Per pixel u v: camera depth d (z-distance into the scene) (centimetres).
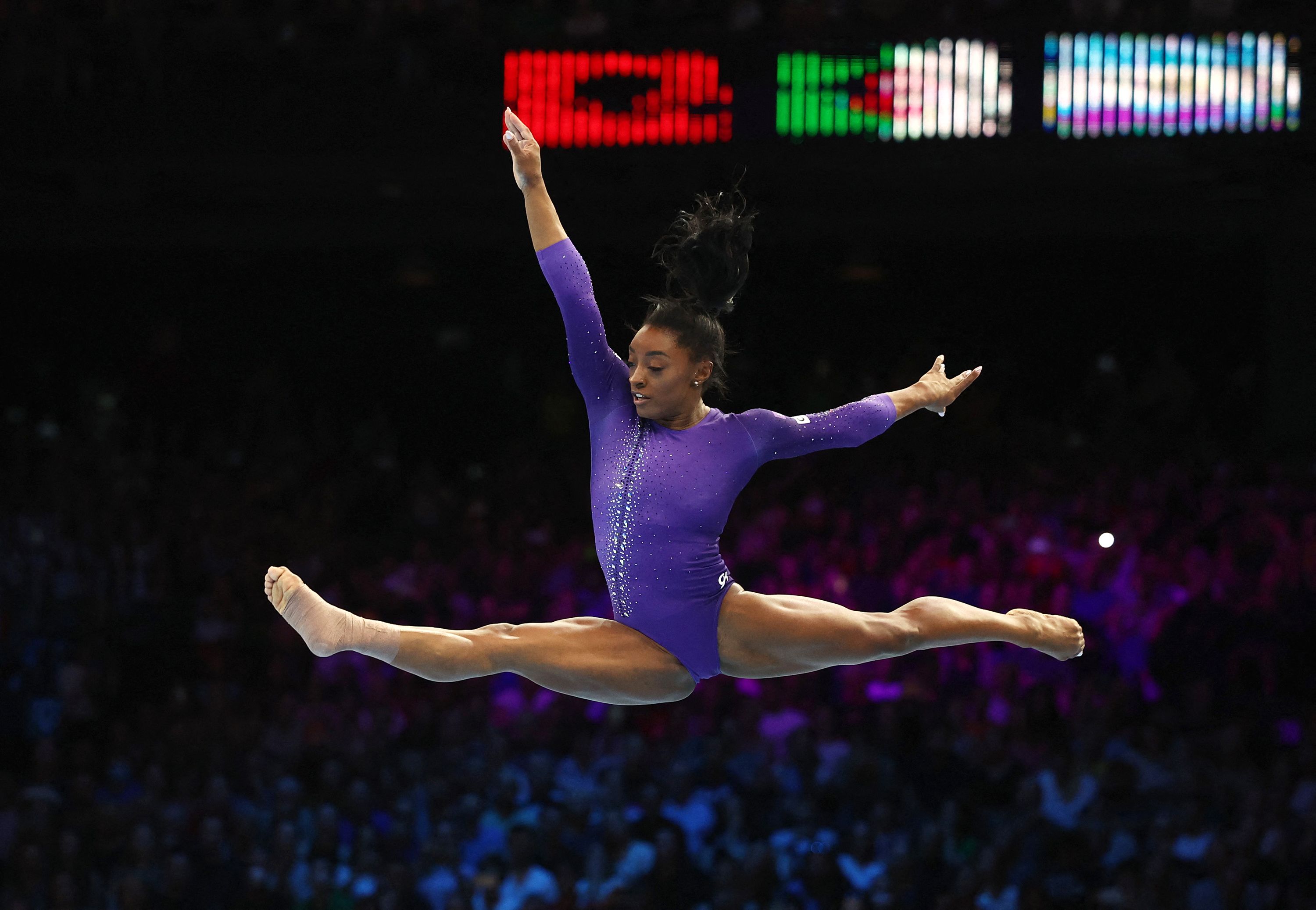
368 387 2734
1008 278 2559
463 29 2066
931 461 2158
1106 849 1384
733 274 599
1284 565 1669
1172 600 1642
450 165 2048
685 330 569
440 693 1703
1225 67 1866
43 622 1934
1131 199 2283
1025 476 2025
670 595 558
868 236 2389
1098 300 2528
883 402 609
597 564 1902
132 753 1670
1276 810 1395
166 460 2341
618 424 581
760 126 1953
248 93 2059
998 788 1448
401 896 1429
